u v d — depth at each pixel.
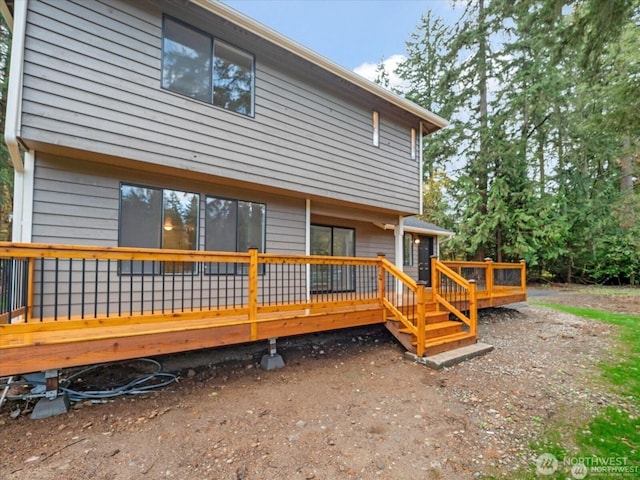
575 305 11.34
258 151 6.09
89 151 4.41
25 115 3.98
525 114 16.20
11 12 4.42
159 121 5.00
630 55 8.88
